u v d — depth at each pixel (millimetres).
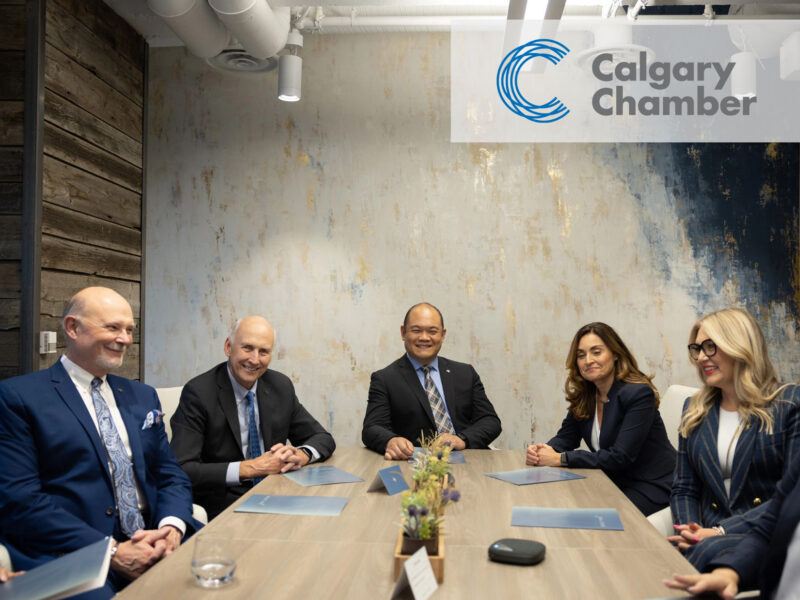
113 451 2412
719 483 2377
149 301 4746
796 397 2293
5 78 3246
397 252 4688
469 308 4652
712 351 2416
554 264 4641
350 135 4734
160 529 2240
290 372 4691
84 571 1522
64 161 3467
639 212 4629
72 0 3553
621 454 2875
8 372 3186
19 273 3201
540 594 1446
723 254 4598
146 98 4422
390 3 3762
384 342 4668
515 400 4617
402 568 1386
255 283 4730
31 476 2223
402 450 3006
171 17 3527
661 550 1741
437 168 4699
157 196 4770
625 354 3094
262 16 3602
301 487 2445
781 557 1532
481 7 4492
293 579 1528
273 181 4746
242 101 4773
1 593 1481
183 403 3043
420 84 4727
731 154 4609
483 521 2012
